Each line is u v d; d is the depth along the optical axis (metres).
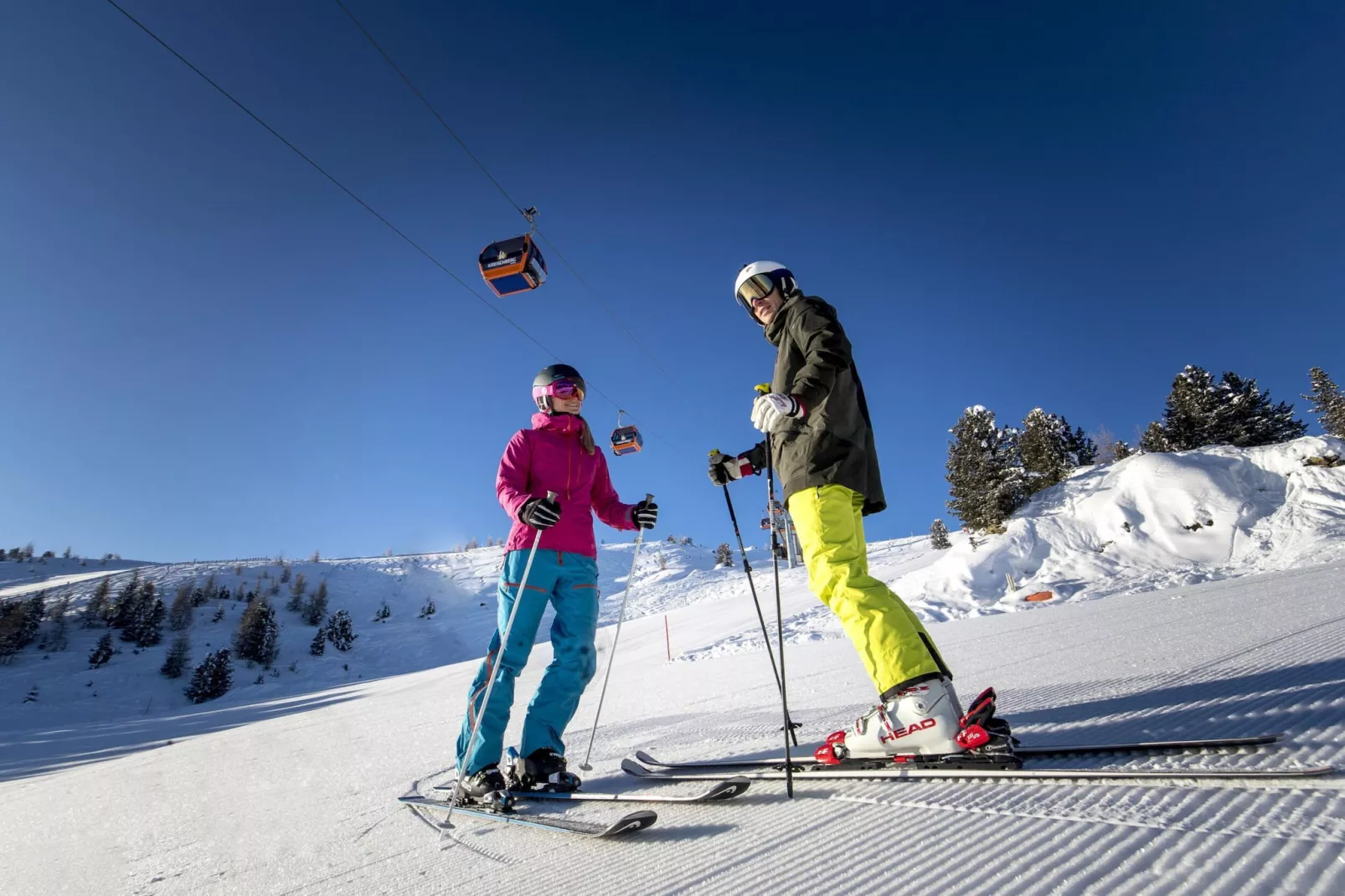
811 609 17.23
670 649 13.61
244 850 1.99
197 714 29.20
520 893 1.23
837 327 1.79
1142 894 0.80
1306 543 14.40
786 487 1.78
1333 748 1.19
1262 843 0.88
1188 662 2.60
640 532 2.75
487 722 2.13
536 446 2.47
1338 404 34.38
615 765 2.48
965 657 4.23
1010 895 0.86
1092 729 1.73
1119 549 18.41
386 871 1.53
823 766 1.75
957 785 1.42
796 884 1.04
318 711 12.48
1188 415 29.59
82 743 17.89
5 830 3.21
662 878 1.18
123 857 2.17
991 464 23.33
